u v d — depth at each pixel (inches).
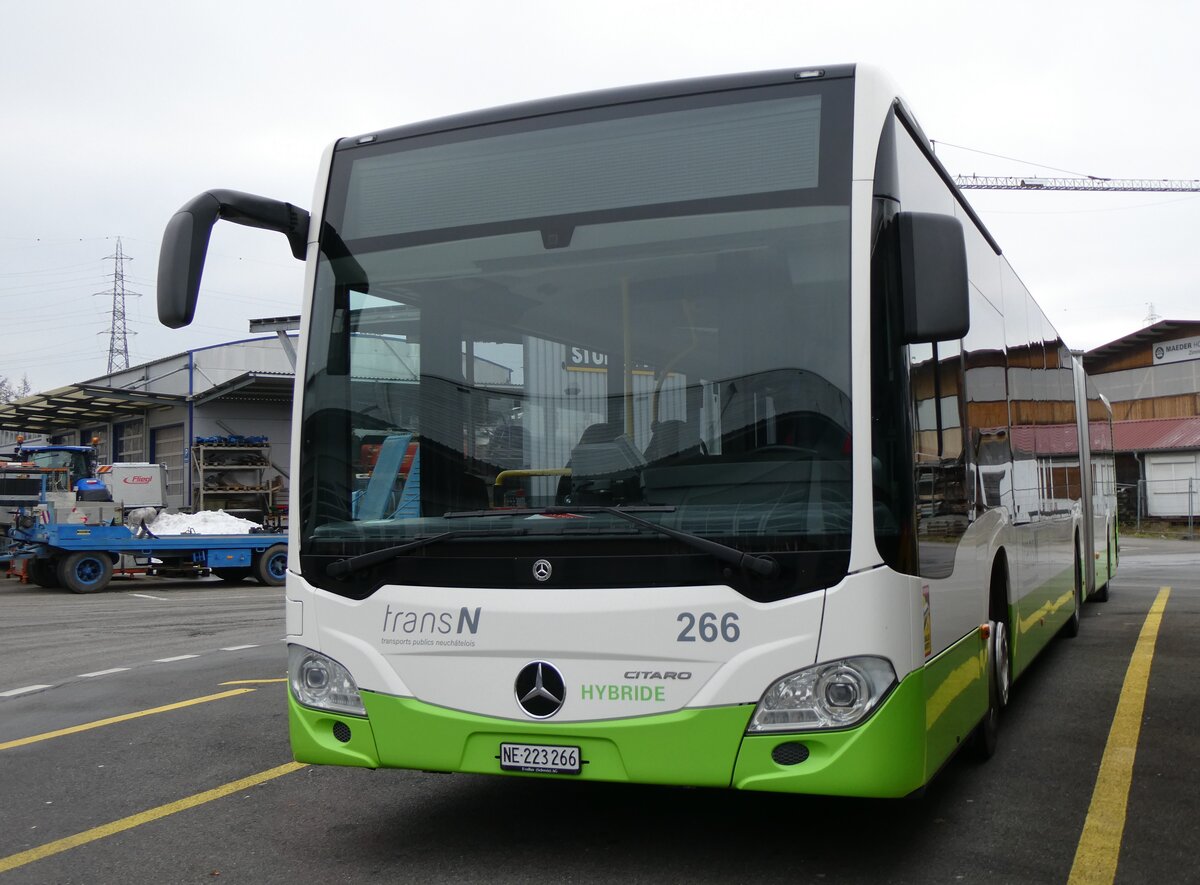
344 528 197.2
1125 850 196.1
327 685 195.9
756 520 172.6
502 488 188.2
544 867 192.1
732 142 188.4
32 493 1080.2
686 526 175.3
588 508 180.2
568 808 228.4
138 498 1029.8
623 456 181.9
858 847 199.6
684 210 188.5
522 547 182.5
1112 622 519.2
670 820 218.4
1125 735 283.7
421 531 191.0
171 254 191.0
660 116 193.6
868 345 174.7
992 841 201.6
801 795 234.5
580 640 177.3
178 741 297.1
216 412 1365.7
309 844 207.8
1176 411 2058.3
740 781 169.5
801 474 172.7
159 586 971.3
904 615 172.9
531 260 195.5
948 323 172.4
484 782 251.1
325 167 215.2
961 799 228.7
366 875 189.8
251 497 1293.1
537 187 198.2
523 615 180.9
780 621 169.3
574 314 190.5
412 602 188.7
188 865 197.0
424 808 230.4
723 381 179.3
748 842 203.8
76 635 575.8
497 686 182.2
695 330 183.0
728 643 170.6
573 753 177.5
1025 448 317.4
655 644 173.6
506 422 190.1
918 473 184.4
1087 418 528.4
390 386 199.6
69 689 394.9
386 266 205.2
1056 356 416.2
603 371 186.2
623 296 188.4
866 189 179.8
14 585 994.7
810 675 168.1
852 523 169.6
